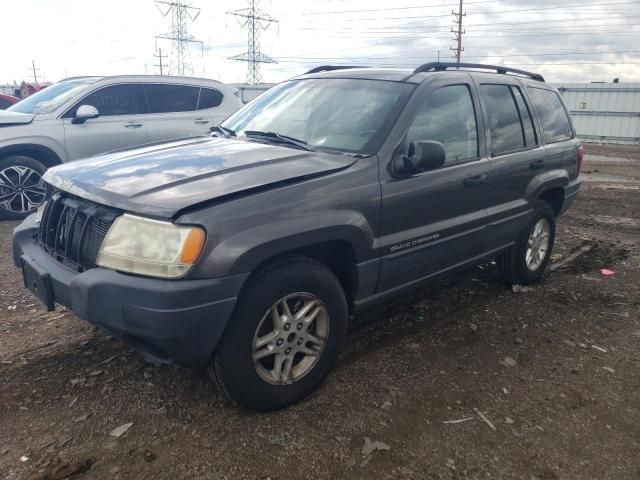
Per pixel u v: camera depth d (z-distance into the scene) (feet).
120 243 8.31
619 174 46.70
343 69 14.16
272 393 9.36
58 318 12.98
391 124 11.00
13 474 7.86
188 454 8.41
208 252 8.07
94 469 8.03
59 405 9.55
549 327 13.70
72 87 24.76
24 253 10.31
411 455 8.59
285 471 8.12
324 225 9.30
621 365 11.86
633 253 20.85
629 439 9.27
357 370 11.13
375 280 10.79
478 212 13.19
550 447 8.96
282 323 9.29
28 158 22.33
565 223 25.91
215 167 9.64
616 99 86.94
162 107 26.20
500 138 14.02
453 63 13.46
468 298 15.43
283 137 11.73
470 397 10.31
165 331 7.97
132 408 9.53
